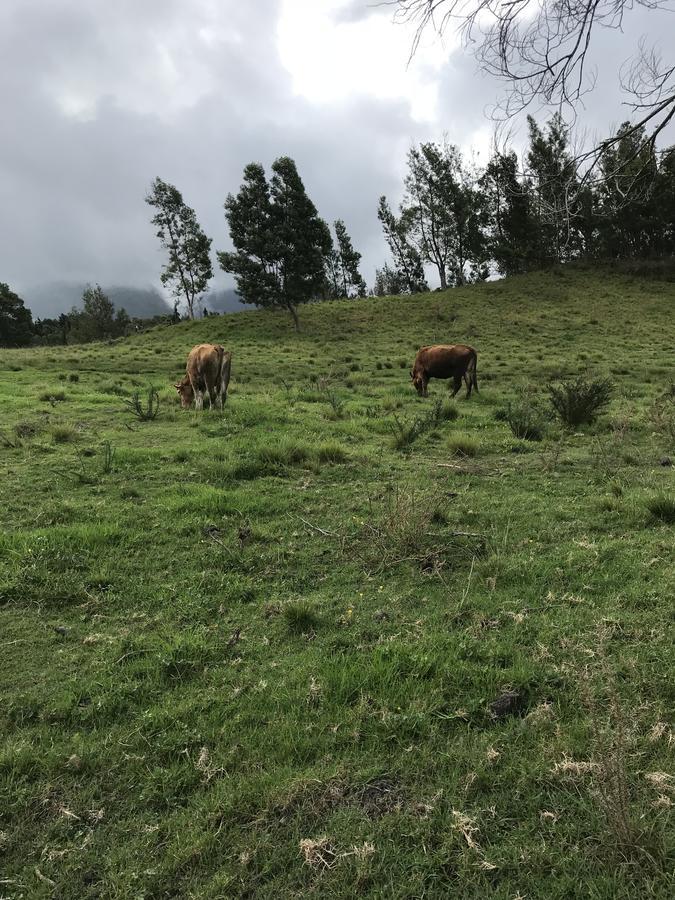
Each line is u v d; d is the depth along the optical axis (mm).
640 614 3654
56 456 7629
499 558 4531
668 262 46844
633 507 5574
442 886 2004
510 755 2555
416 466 7535
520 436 9297
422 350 14266
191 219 53281
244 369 21906
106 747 2684
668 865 2000
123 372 21281
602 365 20266
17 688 3105
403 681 3076
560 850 2090
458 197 47531
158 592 4156
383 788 2430
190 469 7152
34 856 2174
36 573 4266
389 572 4477
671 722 2697
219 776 2516
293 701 2953
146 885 2043
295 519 5605
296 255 37875
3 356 27047
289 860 2125
